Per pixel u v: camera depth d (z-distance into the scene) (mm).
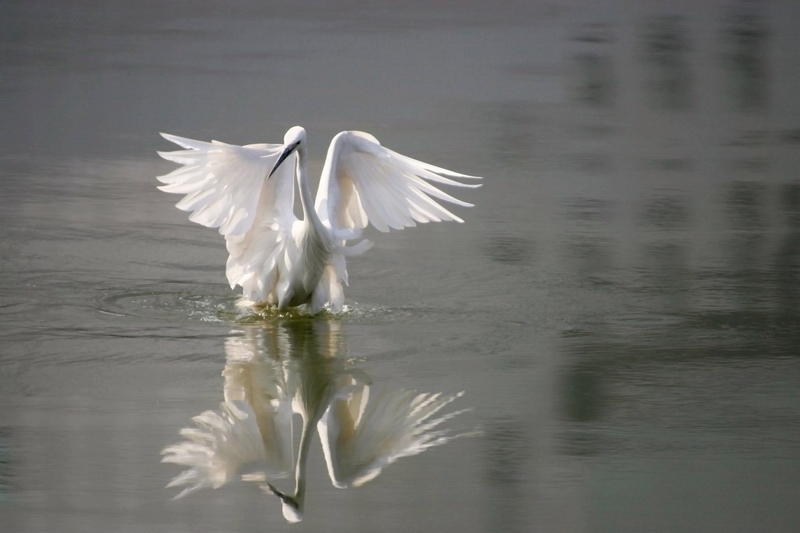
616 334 12766
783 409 10555
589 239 17156
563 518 8562
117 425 10031
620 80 32594
